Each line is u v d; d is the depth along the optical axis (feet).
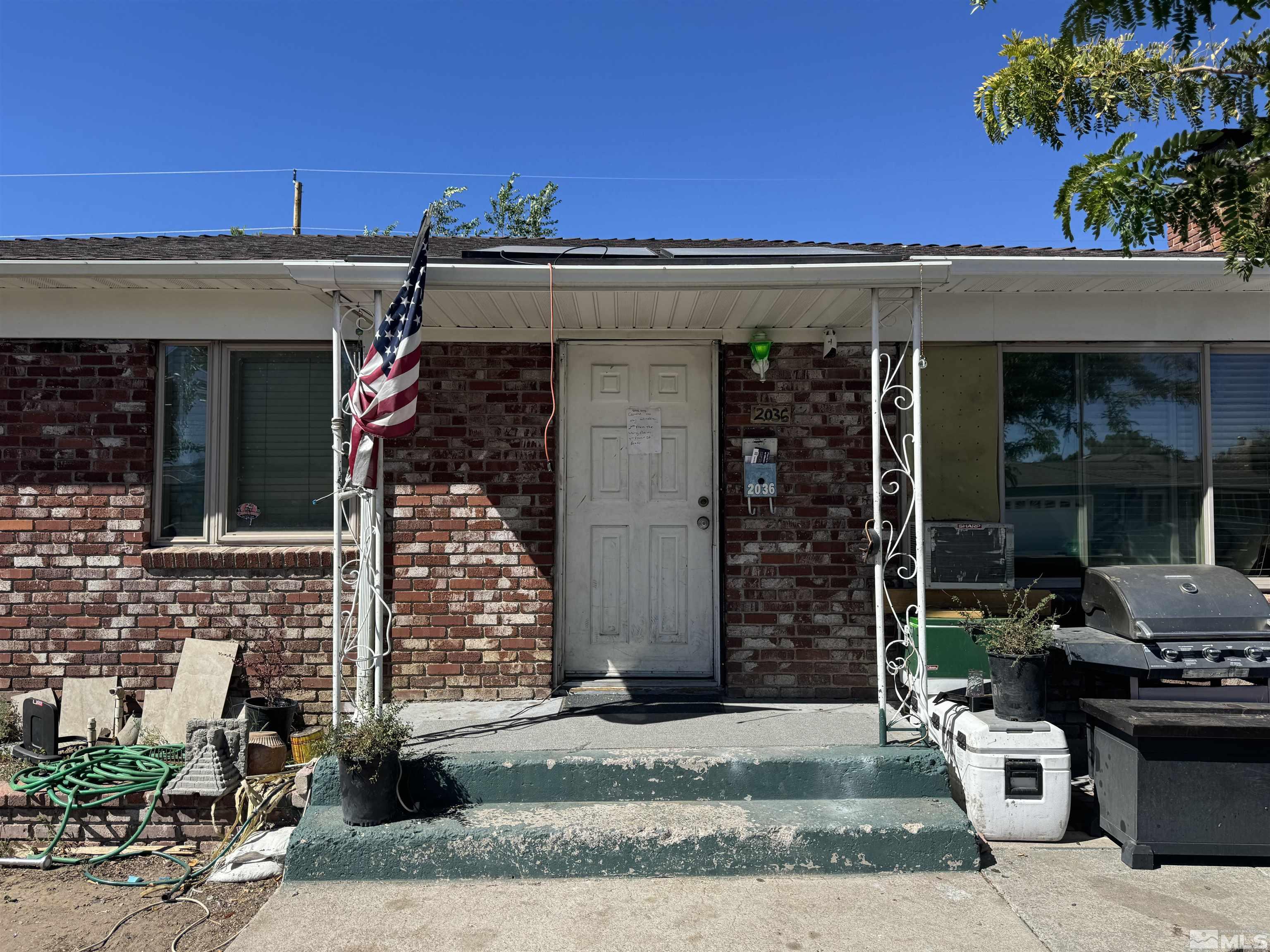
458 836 12.92
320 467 18.99
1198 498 19.29
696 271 13.94
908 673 16.46
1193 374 19.35
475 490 18.37
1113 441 19.26
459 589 18.26
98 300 18.31
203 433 18.86
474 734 15.55
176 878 13.80
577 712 16.94
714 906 12.09
